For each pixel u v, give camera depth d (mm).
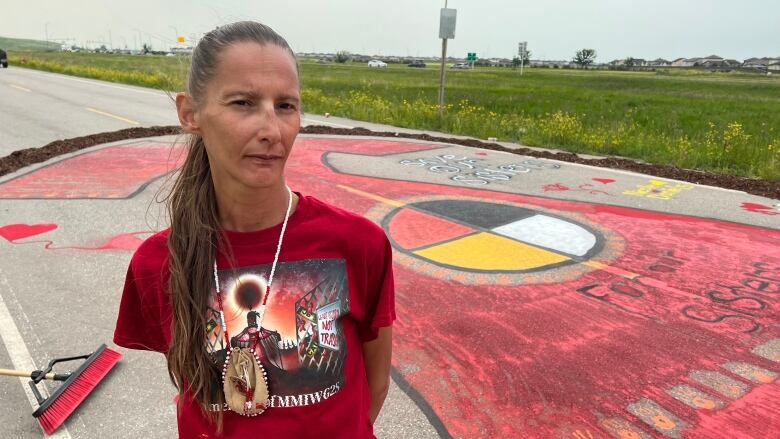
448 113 14773
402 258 5141
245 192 1214
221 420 1259
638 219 6375
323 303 1285
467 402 3080
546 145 11539
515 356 3518
